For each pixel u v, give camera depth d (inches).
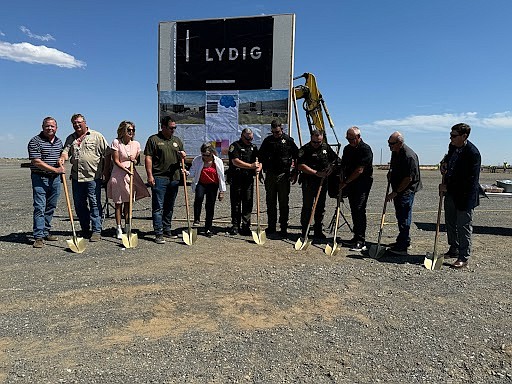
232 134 458.9
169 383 112.5
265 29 445.4
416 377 117.9
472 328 150.9
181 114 466.9
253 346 134.5
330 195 292.8
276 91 447.2
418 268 230.5
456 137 225.9
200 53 459.8
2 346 132.0
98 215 282.2
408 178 247.0
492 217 419.8
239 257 245.8
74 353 128.1
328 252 258.8
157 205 277.1
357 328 149.6
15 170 1237.7
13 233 299.1
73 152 273.4
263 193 595.5
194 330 145.7
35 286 188.4
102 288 186.7
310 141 291.0
